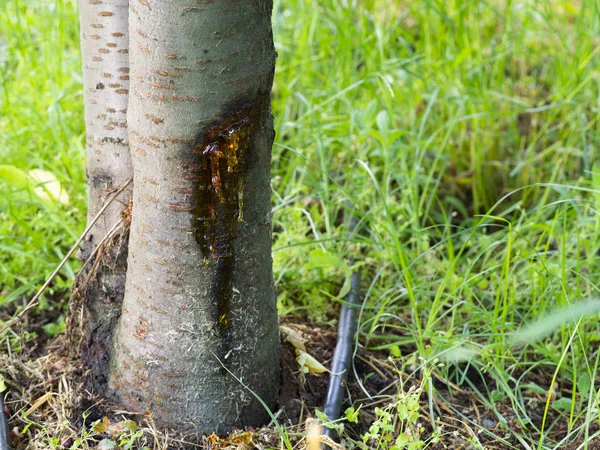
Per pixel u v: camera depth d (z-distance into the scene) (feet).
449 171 5.58
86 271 3.88
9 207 4.59
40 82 5.51
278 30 5.90
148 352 3.65
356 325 4.27
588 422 3.66
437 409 3.94
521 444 3.83
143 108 3.36
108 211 3.83
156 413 3.71
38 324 4.34
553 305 4.28
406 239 5.03
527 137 5.77
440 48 5.67
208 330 3.59
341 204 4.85
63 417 3.73
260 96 3.37
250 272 3.57
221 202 3.43
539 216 4.96
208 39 3.23
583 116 5.27
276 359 3.81
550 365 4.22
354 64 5.61
